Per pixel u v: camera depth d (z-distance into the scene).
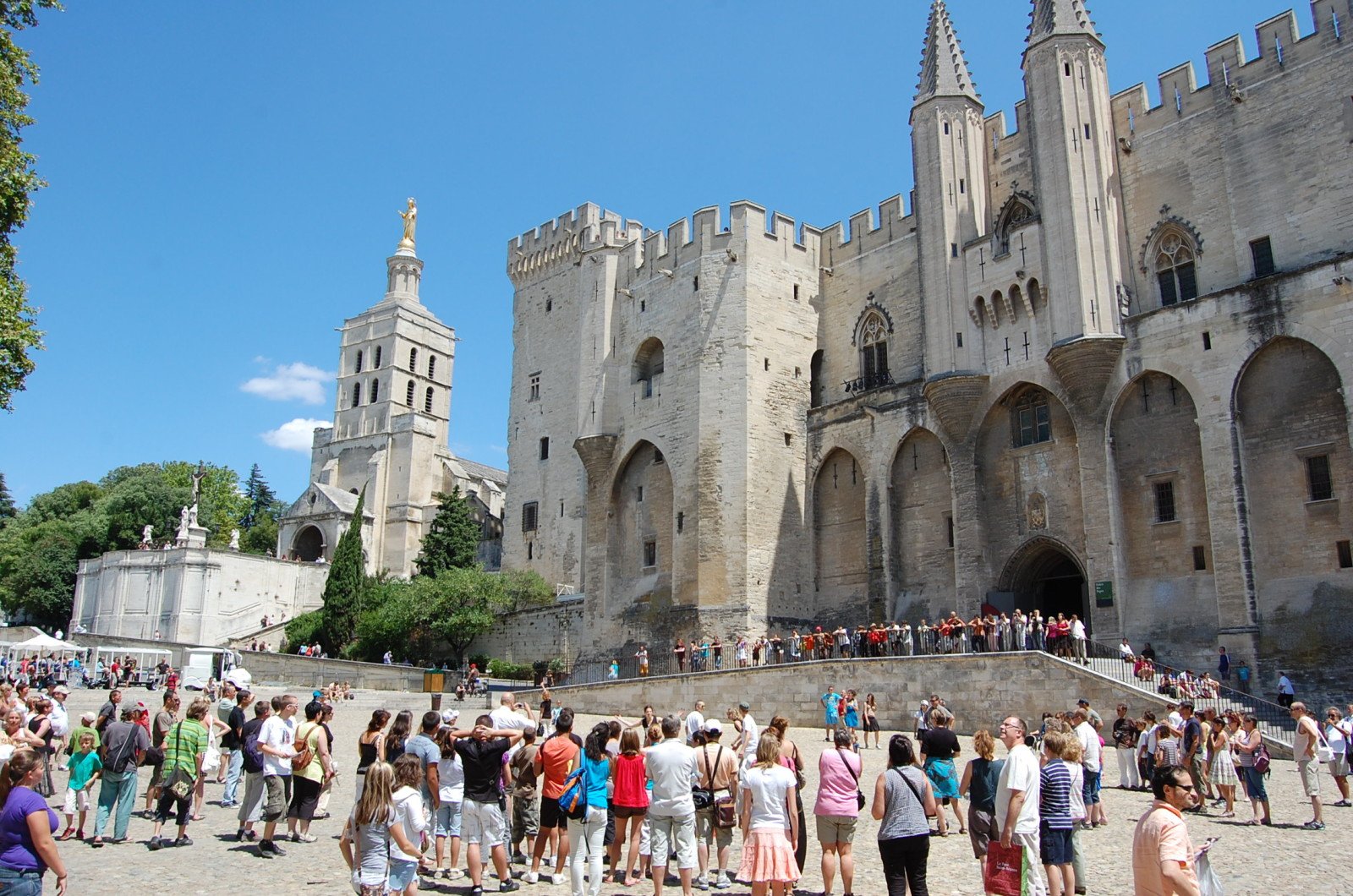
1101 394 35.78
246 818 15.28
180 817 15.05
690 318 47.38
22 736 15.29
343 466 89.00
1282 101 34.44
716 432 44.91
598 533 50.00
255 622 74.31
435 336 99.00
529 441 61.62
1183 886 7.83
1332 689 29.47
